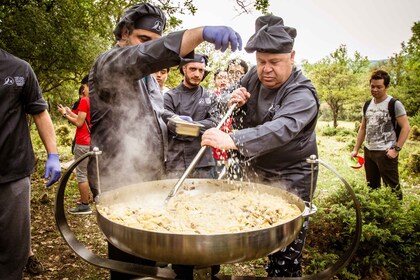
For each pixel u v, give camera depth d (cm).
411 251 298
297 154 213
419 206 344
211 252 112
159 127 212
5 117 204
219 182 190
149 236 114
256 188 184
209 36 144
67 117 450
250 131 165
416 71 2748
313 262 297
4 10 727
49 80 1000
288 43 191
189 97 357
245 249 115
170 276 149
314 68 2886
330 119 3228
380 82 405
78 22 949
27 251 220
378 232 298
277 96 207
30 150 220
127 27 188
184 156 336
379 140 416
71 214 452
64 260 323
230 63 316
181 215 148
